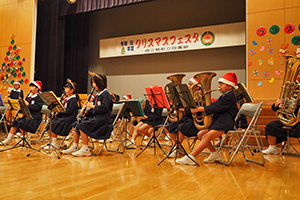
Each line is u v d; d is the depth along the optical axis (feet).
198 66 28.81
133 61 32.12
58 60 31.09
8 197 6.28
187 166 10.28
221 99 10.41
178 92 10.17
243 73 26.99
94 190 6.91
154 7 31.14
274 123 14.06
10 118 23.66
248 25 20.40
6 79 29.84
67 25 34.01
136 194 6.61
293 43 19.17
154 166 10.20
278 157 12.98
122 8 32.83
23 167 9.76
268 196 6.55
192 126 12.16
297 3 19.26
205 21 28.60
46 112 16.55
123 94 32.42
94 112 12.91
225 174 8.95
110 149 14.98
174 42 28.63
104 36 33.65
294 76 12.78
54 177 8.28
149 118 16.62
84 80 33.40
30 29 29.19
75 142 13.24
